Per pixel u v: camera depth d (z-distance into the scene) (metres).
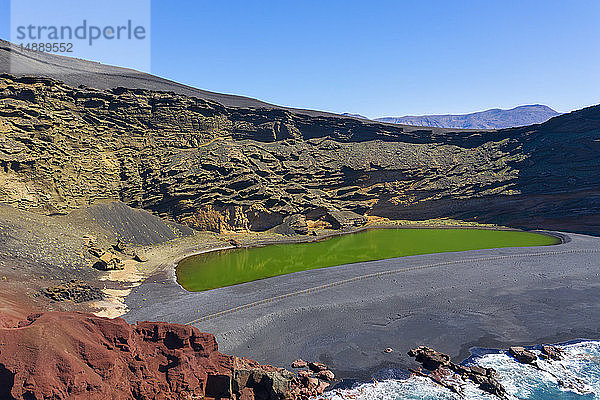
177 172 83.44
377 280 52.47
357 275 54.22
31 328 22.91
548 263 59.94
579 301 47.34
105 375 23.25
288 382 29.81
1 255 44.75
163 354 26.91
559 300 47.56
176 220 79.81
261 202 87.38
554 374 33.47
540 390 31.38
